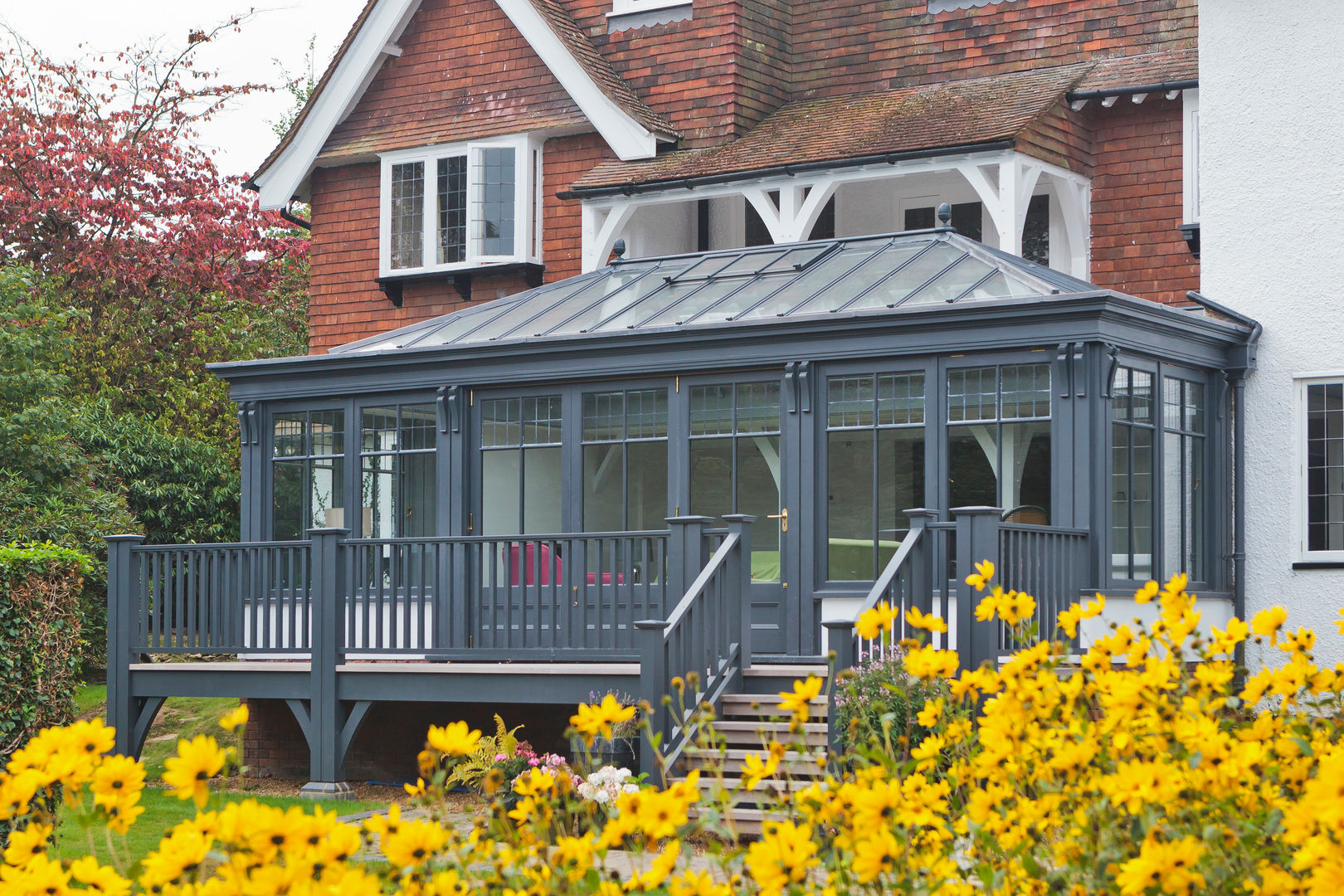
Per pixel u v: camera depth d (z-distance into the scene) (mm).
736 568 11336
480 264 18922
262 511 14742
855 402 12289
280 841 3668
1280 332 13438
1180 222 16422
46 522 19953
